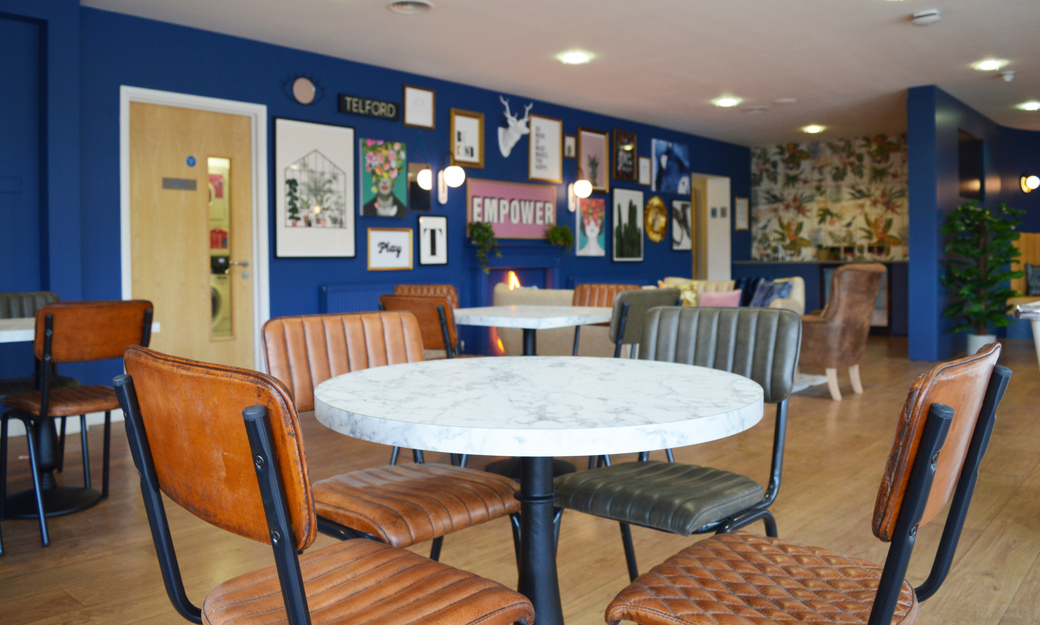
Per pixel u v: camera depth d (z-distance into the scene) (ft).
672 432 3.68
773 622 3.62
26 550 8.60
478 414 3.87
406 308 11.62
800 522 9.43
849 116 28.45
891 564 3.00
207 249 17.83
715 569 4.25
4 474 9.21
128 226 16.39
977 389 3.22
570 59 20.06
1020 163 32.53
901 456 2.88
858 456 12.60
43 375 8.98
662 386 4.72
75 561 8.28
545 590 4.85
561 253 26.61
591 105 26.32
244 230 18.43
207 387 2.94
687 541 8.87
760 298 22.53
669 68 21.11
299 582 2.89
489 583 3.95
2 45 14.44
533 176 25.38
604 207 28.25
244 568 8.12
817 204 34.99
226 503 3.05
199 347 17.76
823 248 34.88
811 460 12.37
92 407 9.70
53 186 14.71
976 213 24.14
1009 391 18.25
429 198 22.29
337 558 4.28
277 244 18.81
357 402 4.23
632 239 29.60
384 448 13.38
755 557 4.43
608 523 9.51
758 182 36.50
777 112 27.66
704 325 6.68
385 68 20.95
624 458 12.49
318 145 19.54
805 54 19.75
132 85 16.31
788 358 6.13
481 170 23.72
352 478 5.94
